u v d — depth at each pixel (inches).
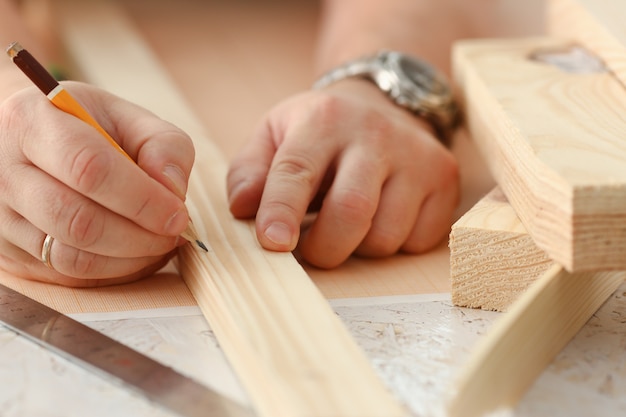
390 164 40.6
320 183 39.6
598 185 28.0
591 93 40.4
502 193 38.5
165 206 33.7
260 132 43.6
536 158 31.3
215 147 50.7
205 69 76.4
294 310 30.8
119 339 32.7
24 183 34.4
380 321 34.0
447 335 32.6
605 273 34.7
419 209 41.5
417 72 51.4
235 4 97.7
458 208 46.0
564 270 30.7
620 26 44.5
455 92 52.3
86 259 35.3
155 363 30.7
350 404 24.8
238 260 35.2
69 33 76.5
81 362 30.7
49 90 33.8
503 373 27.2
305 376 26.2
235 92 70.7
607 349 31.4
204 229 38.8
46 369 30.4
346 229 38.3
